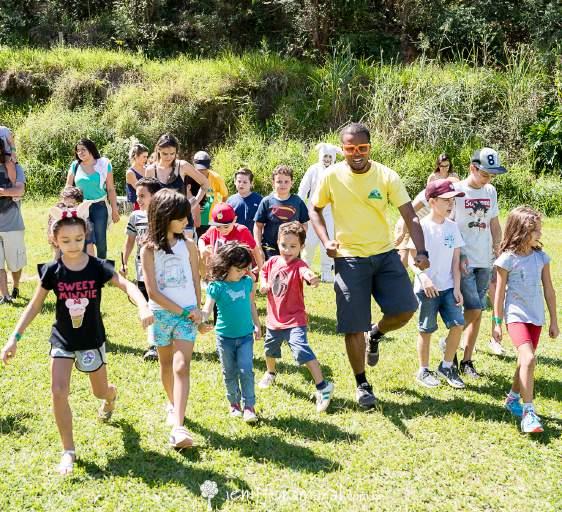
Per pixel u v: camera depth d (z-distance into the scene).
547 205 15.38
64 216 3.87
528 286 4.70
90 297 3.97
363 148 4.72
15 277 7.61
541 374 5.63
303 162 16.16
